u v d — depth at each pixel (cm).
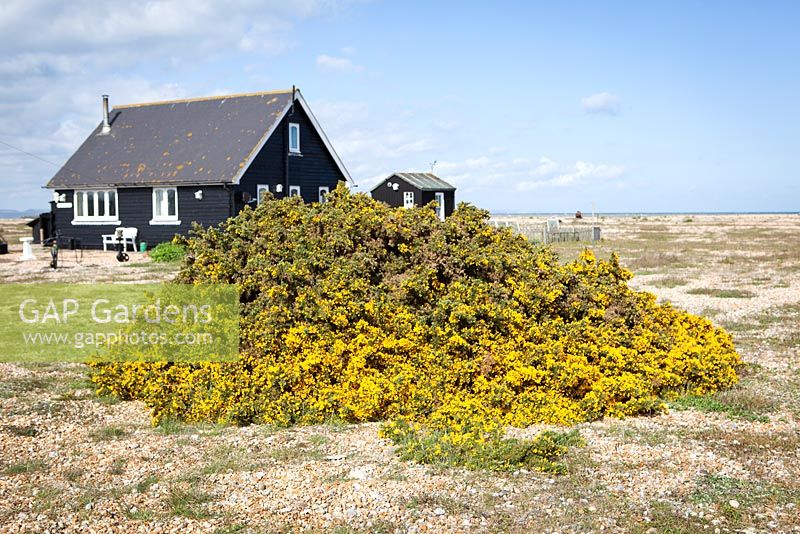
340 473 727
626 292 1147
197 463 758
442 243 1092
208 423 898
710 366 1020
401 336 966
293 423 895
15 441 815
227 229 1159
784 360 1209
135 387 986
